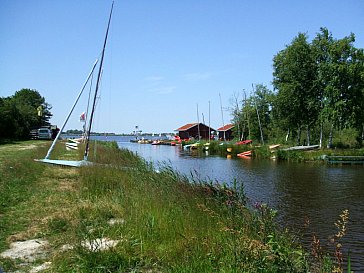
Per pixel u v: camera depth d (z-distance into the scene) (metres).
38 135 57.44
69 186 13.53
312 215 14.76
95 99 20.84
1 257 6.41
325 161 40.09
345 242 11.19
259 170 31.69
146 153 57.31
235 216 8.80
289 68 52.78
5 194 11.30
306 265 6.13
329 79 49.97
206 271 5.79
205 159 44.41
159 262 6.27
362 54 49.75
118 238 7.32
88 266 5.90
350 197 18.72
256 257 5.88
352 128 53.91
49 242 7.23
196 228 7.58
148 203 9.41
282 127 58.75
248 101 75.50
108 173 14.58
